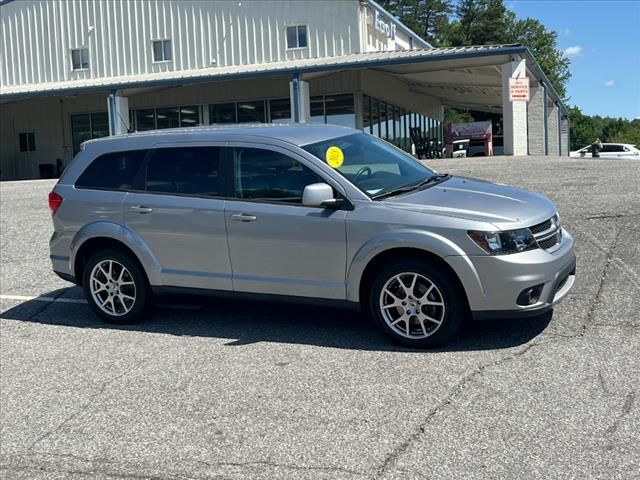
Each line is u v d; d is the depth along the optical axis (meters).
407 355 5.19
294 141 5.87
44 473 3.85
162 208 6.19
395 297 5.34
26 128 34.47
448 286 5.12
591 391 4.30
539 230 5.20
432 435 3.91
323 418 4.23
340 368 5.02
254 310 6.75
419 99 38.00
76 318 6.93
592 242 7.95
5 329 6.68
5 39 34.06
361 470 3.61
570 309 5.90
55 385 5.12
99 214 6.50
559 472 3.44
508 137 21.91
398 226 5.22
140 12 31.67
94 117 33.19
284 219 5.65
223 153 6.07
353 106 28.08
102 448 4.09
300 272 5.65
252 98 29.98
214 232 5.95
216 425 4.26
